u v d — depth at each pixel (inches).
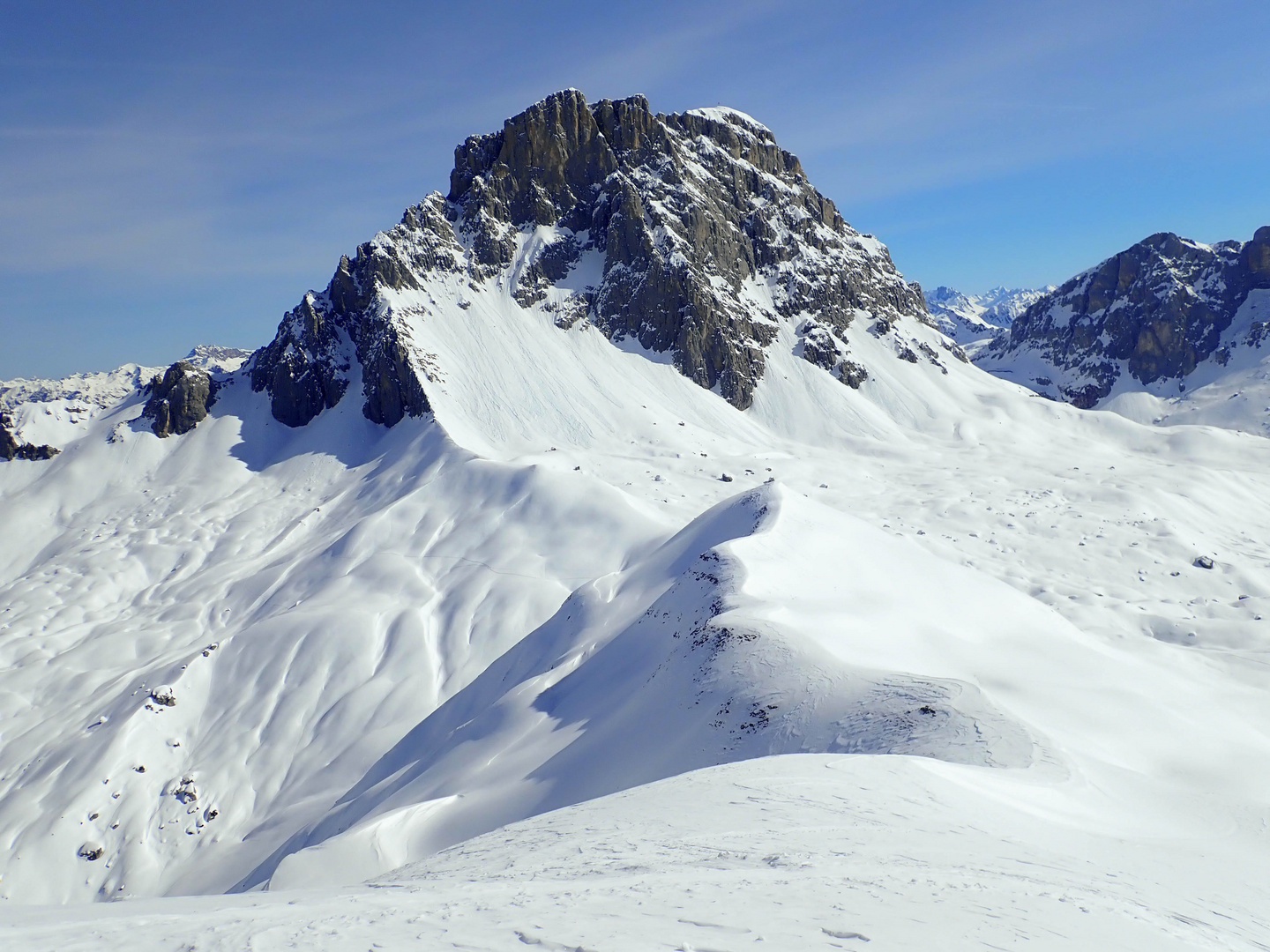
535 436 6683.1
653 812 770.8
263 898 603.2
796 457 6968.5
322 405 7298.2
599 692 2036.2
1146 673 2172.7
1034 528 5364.2
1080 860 650.2
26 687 4202.8
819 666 1494.8
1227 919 537.0
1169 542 5068.9
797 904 428.5
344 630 4109.3
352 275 7864.2
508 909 427.8
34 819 3292.3
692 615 2009.1
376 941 371.9
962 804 817.5
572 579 4375.0
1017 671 1851.6
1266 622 3609.7
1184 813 1063.0
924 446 7780.5
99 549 5777.6
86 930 424.5
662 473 6048.2
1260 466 7519.7
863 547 2532.0
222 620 4658.0
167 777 3531.0
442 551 4813.0
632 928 382.3
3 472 7047.2
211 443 7106.3
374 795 2282.2
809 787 819.4
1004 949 377.1
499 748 1990.7
